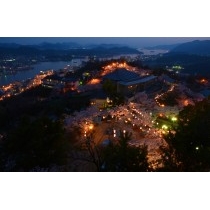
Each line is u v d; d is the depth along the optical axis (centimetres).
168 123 2834
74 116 3472
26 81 12575
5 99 8019
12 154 1950
